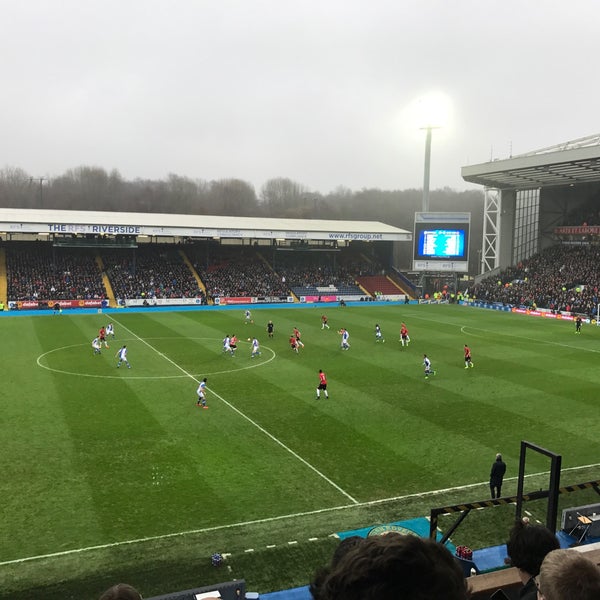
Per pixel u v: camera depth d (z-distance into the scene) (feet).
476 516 55.83
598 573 8.03
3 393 97.55
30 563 46.19
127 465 66.80
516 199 290.97
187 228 243.60
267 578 44.62
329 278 285.84
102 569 45.47
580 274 247.91
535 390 104.47
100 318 197.47
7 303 214.90
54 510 55.36
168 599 34.40
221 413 87.86
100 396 96.58
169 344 147.74
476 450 73.77
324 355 135.44
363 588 6.40
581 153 200.44
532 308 229.04
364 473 65.92
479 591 23.56
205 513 55.31
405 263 483.51
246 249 299.99
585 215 275.80
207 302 245.04
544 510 57.26
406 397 98.48
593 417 88.38
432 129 290.56
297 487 61.77
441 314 223.51
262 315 213.25
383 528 50.55
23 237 258.78
